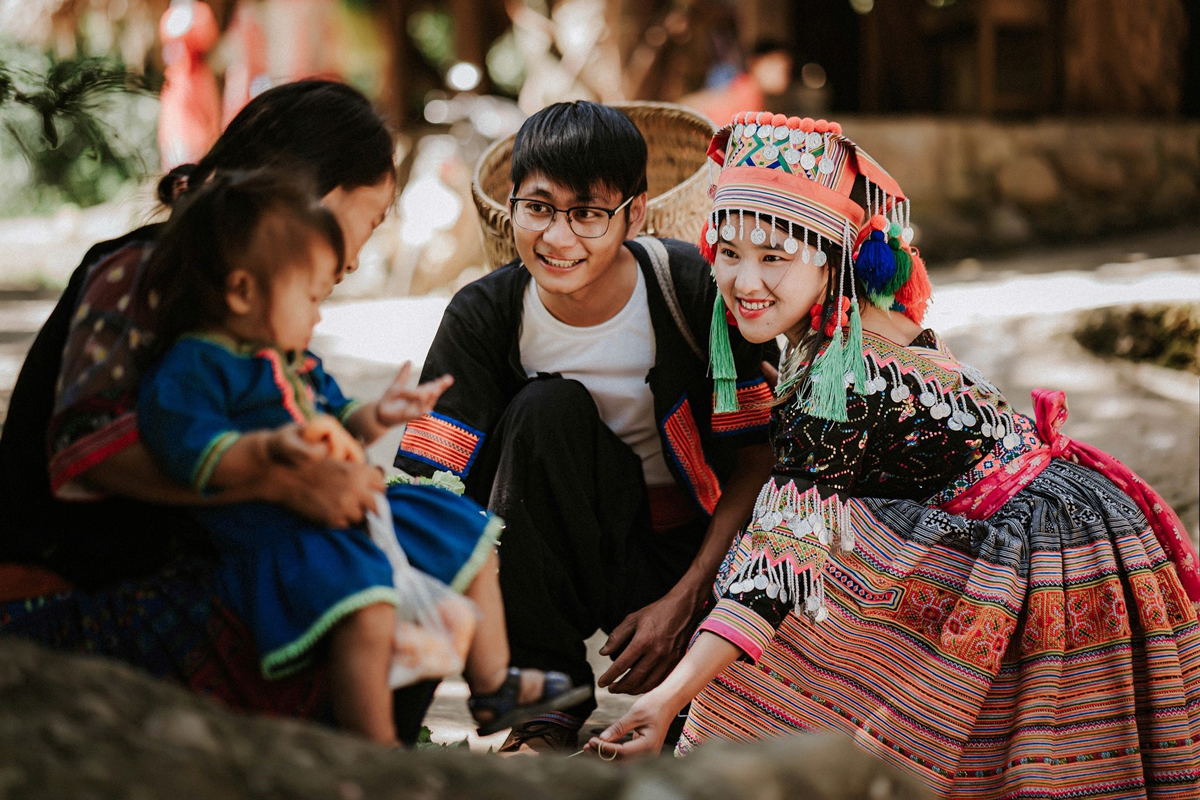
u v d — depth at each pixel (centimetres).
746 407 262
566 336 262
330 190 188
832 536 226
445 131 1000
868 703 222
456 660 169
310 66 997
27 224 1123
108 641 169
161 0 833
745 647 214
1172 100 1048
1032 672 217
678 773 128
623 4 961
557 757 138
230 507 171
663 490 277
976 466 234
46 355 176
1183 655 224
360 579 163
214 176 185
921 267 238
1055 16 1036
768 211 228
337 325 733
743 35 1040
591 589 258
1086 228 955
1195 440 439
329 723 174
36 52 310
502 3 1170
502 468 250
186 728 123
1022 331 545
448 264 914
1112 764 216
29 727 116
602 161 239
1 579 173
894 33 1198
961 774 221
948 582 221
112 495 169
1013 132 968
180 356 164
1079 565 222
